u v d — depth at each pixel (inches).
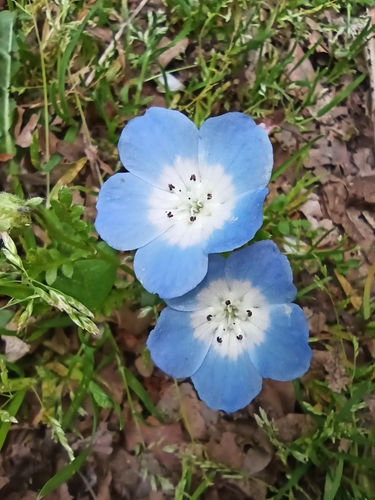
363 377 3.4
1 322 3.4
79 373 3.3
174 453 3.3
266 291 2.6
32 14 3.8
